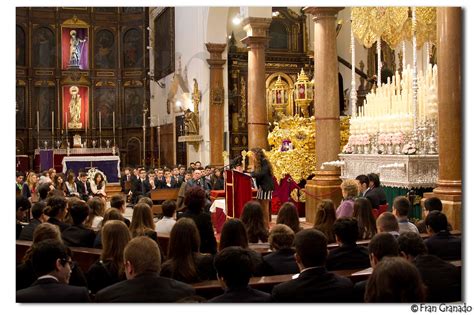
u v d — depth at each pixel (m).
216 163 19.98
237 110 22.42
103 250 4.64
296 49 24.28
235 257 3.41
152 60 26.69
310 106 22.95
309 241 3.66
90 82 27.59
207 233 5.83
